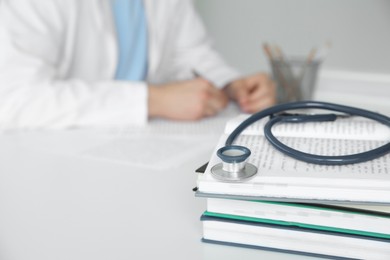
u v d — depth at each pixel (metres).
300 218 0.40
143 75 1.27
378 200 0.36
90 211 0.52
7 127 0.90
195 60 1.35
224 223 0.43
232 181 0.38
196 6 1.64
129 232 0.47
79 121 0.92
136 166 0.67
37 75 0.93
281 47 1.58
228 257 0.41
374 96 1.35
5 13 0.94
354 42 1.46
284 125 0.48
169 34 1.30
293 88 1.08
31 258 0.42
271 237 0.41
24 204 0.54
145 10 1.23
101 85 0.97
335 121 0.49
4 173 0.64
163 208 0.52
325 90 1.43
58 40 1.01
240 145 0.44
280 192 0.37
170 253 0.42
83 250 0.43
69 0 1.03
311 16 1.51
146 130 0.89
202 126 0.92
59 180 0.62
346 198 0.36
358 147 0.42
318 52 1.52
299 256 0.41
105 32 1.13
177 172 0.64
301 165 0.40
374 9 1.41
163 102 0.95
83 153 0.74
